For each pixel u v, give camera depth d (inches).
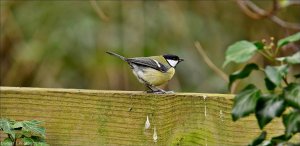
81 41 552.7
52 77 554.3
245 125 237.5
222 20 605.0
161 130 242.1
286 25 438.0
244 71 179.8
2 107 256.1
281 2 420.8
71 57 553.3
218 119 240.5
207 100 241.8
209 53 586.2
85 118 249.0
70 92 250.2
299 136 225.3
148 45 560.7
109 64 550.9
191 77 570.6
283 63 194.4
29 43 558.6
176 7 581.3
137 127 243.8
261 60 513.0
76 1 568.4
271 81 170.6
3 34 565.0
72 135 250.2
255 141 184.5
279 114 171.6
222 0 602.2
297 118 171.3
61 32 555.5
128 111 245.0
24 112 254.5
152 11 574.9
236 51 175.6
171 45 569.3
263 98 175.3
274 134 234.7
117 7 569.0
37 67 557.0
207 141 241.4
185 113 243.6
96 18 561.3
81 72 555.5
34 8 574.9
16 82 559.8
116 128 246.1
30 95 254.1
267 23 590.9
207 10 601.3
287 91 171.8
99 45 555.5
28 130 231.6
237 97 178.1
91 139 248.1
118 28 562.9
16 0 580.1
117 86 550.9
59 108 251.4
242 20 603.8
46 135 251.8
